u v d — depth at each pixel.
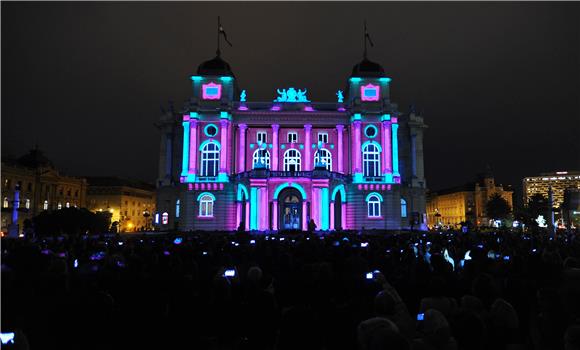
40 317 8.79
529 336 9.72
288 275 10.74
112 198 131.00
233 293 10.53
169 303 8.98
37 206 101.62
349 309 8.49
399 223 69.38
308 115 71.56
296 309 6.27
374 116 70.69
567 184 175.00
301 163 71.81
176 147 75.31
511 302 10.02
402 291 11.64
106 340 8.35
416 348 6.89
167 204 73.75
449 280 10.94
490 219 139.25
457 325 6.66
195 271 13.48
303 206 65.44
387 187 68.56
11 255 13.48
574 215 91.12
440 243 25.30
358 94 71.69
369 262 16.58
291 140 72.50
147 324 8.39
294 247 20.75
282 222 68.44
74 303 8.40
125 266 13.67
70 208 56.38
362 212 68.19
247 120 71.38
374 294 10.48
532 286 10.09
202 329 8.80
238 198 67.00
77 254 18.02
